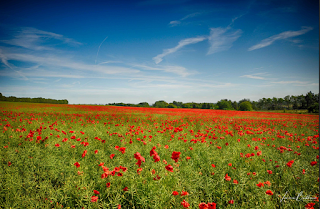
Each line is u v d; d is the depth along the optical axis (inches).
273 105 3508.9
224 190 109.5
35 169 134.4
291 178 127.3
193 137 266.2
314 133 350.9
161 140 235.1
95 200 92.1
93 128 315.6
